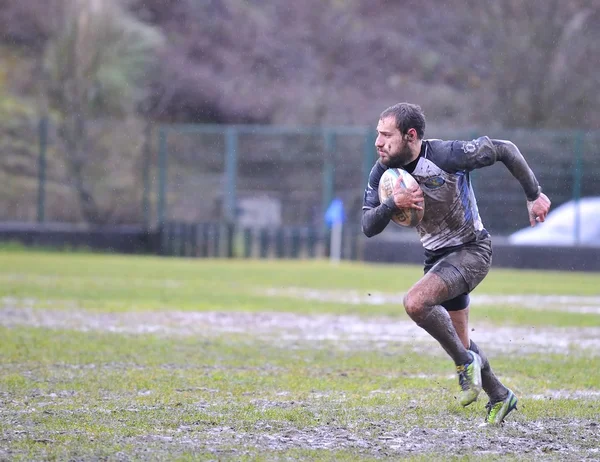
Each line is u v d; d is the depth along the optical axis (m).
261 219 102.56
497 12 139.00
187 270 77.62
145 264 84.19
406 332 39.91
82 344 34.19
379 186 20.55
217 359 31.53
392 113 20.33
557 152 91.75
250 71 158.50
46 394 24.48
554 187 91.94
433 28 152.62
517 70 135.62
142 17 157.88
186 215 104.50
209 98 152.88
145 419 21.45
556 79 134.75
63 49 123.56
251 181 102.44
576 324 44.09
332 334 39.09
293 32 161.00
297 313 46.72
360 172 101.56
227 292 57.62
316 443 19.42
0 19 142.75
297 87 154.50
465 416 22.41
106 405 23.08
